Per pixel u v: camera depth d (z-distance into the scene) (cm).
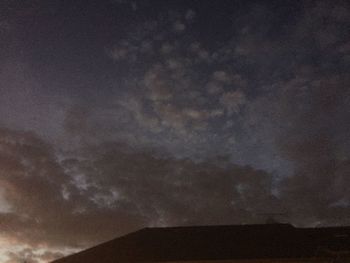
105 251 2134
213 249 2092
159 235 2284
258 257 1995
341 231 2283
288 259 1983
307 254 2012
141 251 2105
